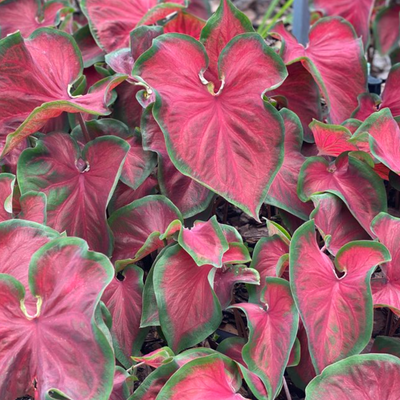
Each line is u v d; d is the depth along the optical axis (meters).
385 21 1.68
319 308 0.92
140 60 1.01
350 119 1.18
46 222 1.04
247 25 1.08
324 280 0.94
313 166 1.11
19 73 1.06
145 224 1.06
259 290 1.03
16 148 1.20
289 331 0.92
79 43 1.37
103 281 0.83
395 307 0.94
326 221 1.06
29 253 0.89
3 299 0.84
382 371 0.84
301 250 0.93
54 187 1.06
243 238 1.25
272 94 1.28
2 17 1.41
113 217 1.07
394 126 1.09
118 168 1.04
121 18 1.32
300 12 1.53
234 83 1.03
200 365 0.88
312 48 1.29
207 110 1.03
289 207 1.11
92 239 1.05
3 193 1.00
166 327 0.95
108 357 0.80
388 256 0.94
